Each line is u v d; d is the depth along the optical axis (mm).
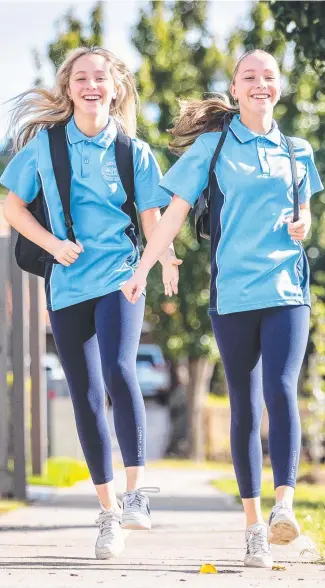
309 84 52969
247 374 16172
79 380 16734
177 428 67312
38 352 37906
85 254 16500
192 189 16062
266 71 16094
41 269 17031
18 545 19516
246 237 15836
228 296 15867
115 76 17062
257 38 54062
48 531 22406
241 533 22359
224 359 16188
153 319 60656
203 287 59312
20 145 17344
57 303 16594
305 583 14367
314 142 54469
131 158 16875
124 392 16094
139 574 15164
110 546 16719
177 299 59594
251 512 16344
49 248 16344
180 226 16172
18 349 29984
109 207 16609
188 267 59000
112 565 16234
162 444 71125
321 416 43500
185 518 26359
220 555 18109
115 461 53656
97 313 16391
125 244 16625
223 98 16938
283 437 15461
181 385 69312
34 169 16859
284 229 15938
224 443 63656
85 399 16719
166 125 57719
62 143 16750
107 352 16156
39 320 37812
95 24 51812
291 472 15492
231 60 58250
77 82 16656
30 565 16156
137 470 16094
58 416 48219
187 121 16781
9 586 13969
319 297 55656
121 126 17469
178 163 16156
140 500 15977
